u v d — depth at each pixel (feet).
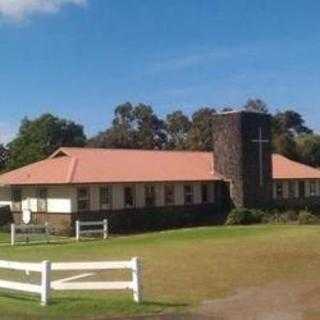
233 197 178.81
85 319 58.44
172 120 368.07
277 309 61.77
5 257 104.47
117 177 160.97
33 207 161.48
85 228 154.30
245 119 179.32
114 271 84.89
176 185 172.65
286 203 196.24
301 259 93.45
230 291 70.95
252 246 108.78
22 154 296.92
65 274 83.30
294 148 299.38
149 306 62.80
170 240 123.75
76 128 320.50
